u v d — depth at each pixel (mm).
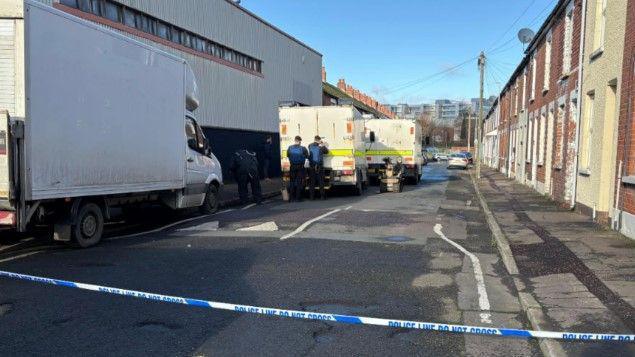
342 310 5559
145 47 9859
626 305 5504
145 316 5250
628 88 9406
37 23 7340
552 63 17328
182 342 4609
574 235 9672
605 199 11164
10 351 4340
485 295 6191
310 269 7273
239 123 23812
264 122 26875
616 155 10047
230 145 22953
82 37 8195
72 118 8062
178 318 5215
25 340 4578
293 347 4547
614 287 6168
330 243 9180
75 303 5602
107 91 8820
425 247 9008
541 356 4430
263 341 4672
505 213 13094
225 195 17531
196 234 10109
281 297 5973
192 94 12039
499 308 5719
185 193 11664
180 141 11266
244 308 5363
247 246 8852
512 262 7566
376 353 4449
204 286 6359
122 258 7855
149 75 10016
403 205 15562
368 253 8406
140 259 7789
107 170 8883
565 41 15148
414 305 5777
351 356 4379
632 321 5020
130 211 12508
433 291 6320
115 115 9039
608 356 4223
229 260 7766
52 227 8406
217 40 21625
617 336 4539
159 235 10039
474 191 21500
